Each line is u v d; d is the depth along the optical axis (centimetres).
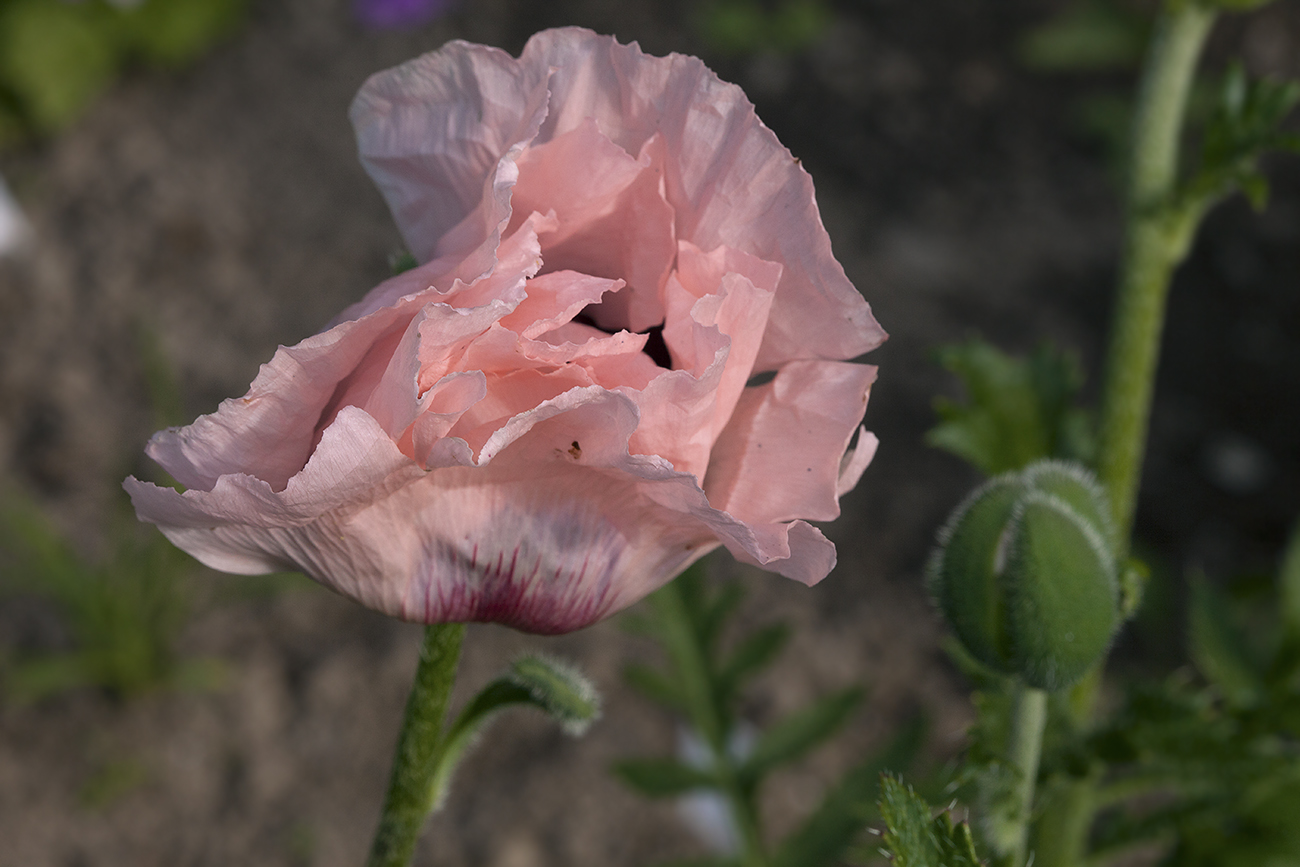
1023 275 113
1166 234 52
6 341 105
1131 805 76
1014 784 45
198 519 39
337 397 40
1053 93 132
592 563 40
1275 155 126
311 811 81
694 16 142
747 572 93
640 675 59
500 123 41
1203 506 96
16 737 84
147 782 82
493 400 39
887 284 112
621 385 40
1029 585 43
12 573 88
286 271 113
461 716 42
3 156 123
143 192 119
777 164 40
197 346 106
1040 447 53
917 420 102
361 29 140
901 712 85
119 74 131
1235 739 49
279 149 125
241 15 139
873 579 92
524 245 39
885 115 130
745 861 58
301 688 87
